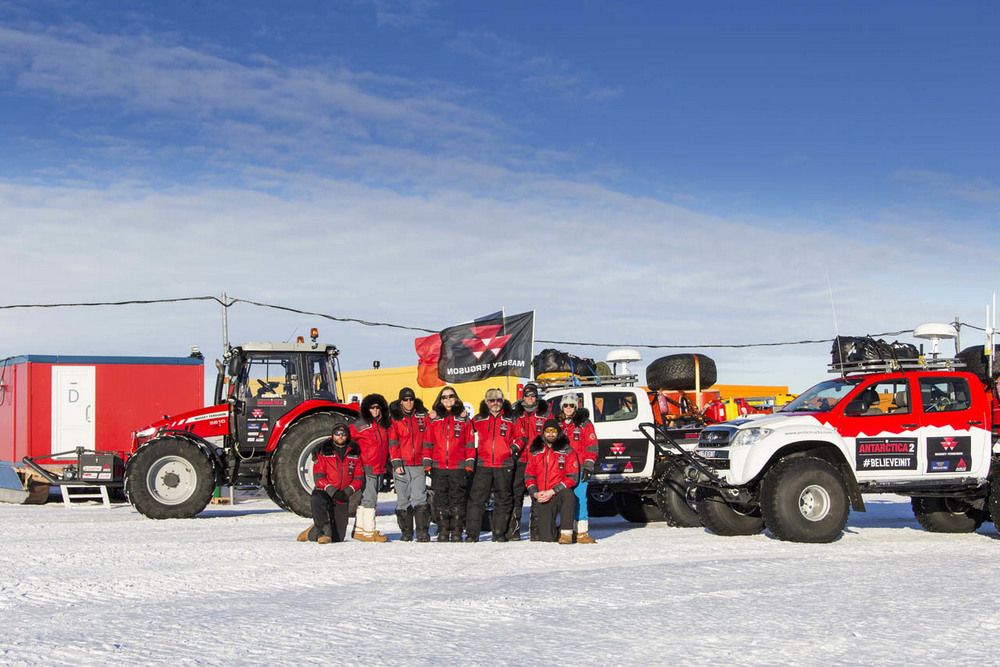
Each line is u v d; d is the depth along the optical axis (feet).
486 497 39.09
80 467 60.70
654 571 29.78
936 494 41.34
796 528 38.11
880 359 42.42
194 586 27.40
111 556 34.04
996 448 41.52
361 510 39.17
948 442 40.83
